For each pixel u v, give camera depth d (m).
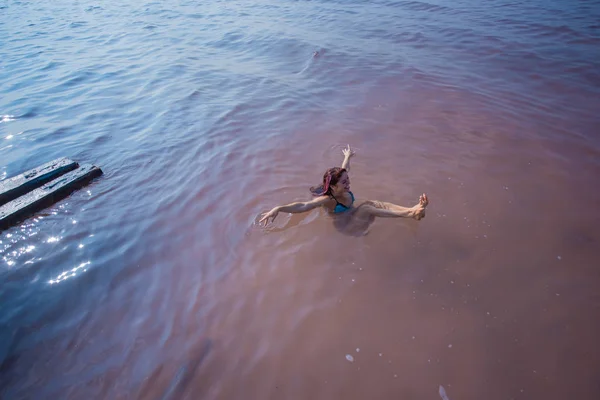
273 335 3.80
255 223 5.18
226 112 8.16
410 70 9.73
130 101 8.88
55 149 7.15
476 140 6.79
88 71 10.71
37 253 4.93
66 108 8.68
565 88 8.46
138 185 6.13
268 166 6.37
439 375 3.40
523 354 3.51
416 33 12.22
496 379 3.34
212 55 11.48
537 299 3.99
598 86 8.44
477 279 4.23
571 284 4.12
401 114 7.78
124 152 7.00
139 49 12.26
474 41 11.28
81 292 4.37
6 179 6.15
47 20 16.22
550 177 5.78
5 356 3.74
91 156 6.93
